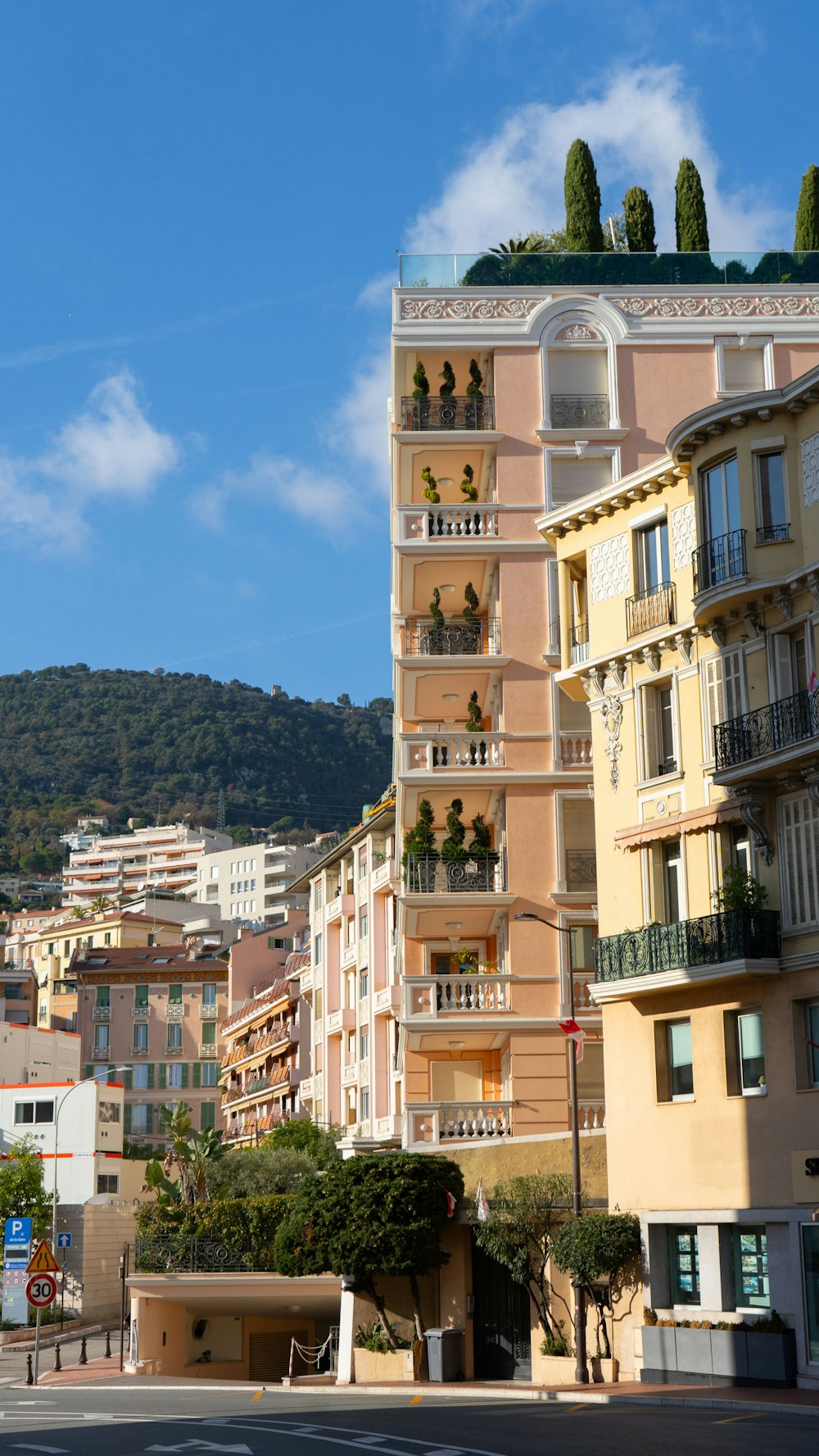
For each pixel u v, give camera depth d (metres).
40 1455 18.95
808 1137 29.84
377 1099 65.62
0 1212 71.75
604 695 37.06
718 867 33.25
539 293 47.16
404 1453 18.25
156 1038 116.25
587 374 46.84
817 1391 28.14
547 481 46.09
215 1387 39.16
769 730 31.70
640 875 35.09
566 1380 33.47
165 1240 55.88
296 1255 41.84
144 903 169.62
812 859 30.95
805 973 30.55
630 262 47.47
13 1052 98.38
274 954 113.19
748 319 46.94
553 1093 42.66
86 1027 117.69
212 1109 114.31
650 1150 33.41
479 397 46.84
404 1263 38.06
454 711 49.81
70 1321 71.12
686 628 34.50
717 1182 31.61
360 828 69.44
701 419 33.31
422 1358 38.66
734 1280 31.31
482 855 44.72
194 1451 18.94
